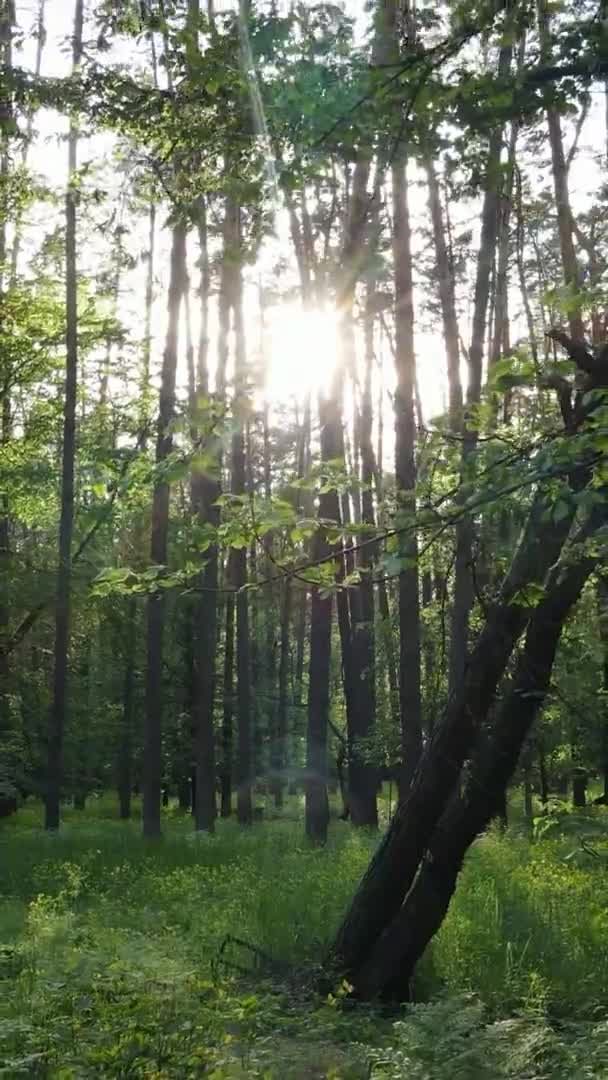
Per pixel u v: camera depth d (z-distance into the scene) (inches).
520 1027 261.1
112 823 1188.5
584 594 352.5
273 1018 291.7
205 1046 254.7
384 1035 300.8
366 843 759.1
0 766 1044.5
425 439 241.6
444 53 237.8
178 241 900.0
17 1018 271.9
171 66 261.4
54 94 265.3
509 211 840.3
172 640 1429.6
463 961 380.5
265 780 1574.8
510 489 210.4
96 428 995.3
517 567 295.4
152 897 527.5
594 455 206.5
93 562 1071.6
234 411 221.6
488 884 485.7
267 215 256.5
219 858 682.2
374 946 368.2
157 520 904.9
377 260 298.5
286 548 247.6
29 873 632.4
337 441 831.7
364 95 234.7
